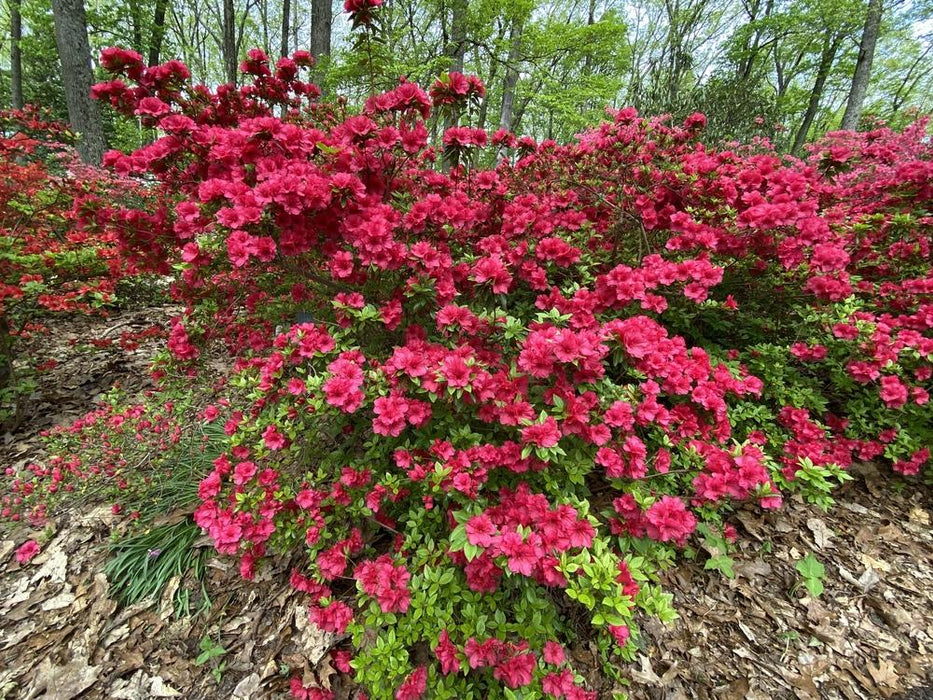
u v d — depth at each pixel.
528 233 2.36
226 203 1.89
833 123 16.80
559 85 9.22
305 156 2.03
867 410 2.45
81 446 2.66
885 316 2.40
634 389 1.79
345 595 2.00
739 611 1.99
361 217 1.95
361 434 2.26
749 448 1.82
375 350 2.24
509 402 1.70
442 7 7.88
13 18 11.51
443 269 2.00
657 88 10.62
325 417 2.02
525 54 8.80
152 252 2.48
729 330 2.80
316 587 1.86
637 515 1.75
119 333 4.36
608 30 8.37
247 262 1.82
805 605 2.00
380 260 1.89
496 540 1.38
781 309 2.72
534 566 1.45
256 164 1.99
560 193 2.86
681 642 1.88
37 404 3.43
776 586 2.08
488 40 8.39
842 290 2.28
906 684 1.70
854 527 2.30
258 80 2.60
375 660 1.56
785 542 2.25
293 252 1.92
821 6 9.49
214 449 2.79
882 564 2.13
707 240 2.27
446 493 1.75
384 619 1.61
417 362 1.67
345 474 1.87
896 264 2.69
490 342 2.10
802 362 2.52
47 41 11.76
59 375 3.75
